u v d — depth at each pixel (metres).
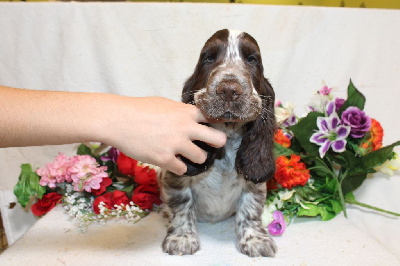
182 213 0.55
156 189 0.68
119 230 0.58
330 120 0.64
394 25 0.77
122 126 0.35
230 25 0.75
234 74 0.44
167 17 0.75
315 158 0.67
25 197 0.68
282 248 0.53
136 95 0.77
